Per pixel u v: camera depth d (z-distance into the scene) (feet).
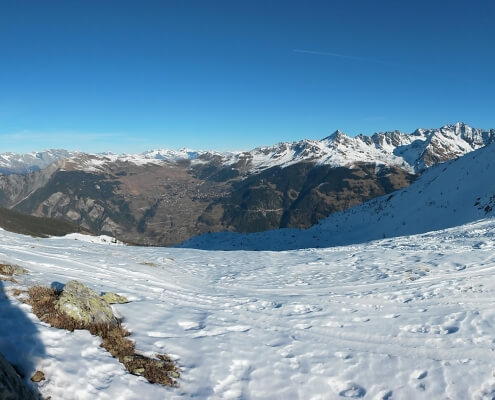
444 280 62.59
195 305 51.60
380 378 35.35
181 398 30.48
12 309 35.22
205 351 37.52
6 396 21.68
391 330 45.03
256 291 63.87
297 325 46.57
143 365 33.12
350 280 68.33
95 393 27.96
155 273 71.36
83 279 53.21
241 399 31.55
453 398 32.76
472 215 146.92
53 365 28.99
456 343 41.32
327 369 36.52
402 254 85.71
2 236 96.02
